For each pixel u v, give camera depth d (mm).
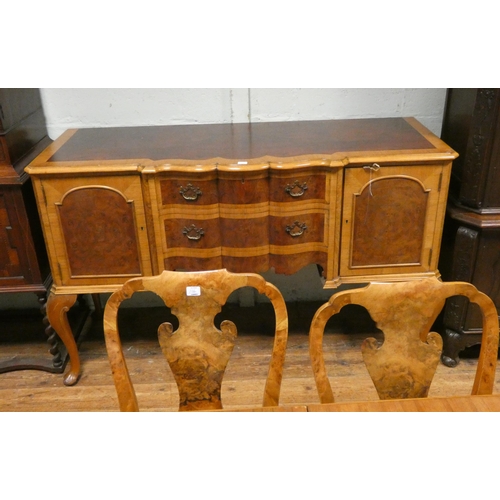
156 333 2713
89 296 2883
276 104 2539
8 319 2814
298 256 2143
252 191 1997
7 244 2148
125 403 1366
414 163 1986
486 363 1375
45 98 2473
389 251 2143
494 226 2086
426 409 1184
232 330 1410
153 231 2082
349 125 2432
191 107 2529
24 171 2092
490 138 2020
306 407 1193
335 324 2742
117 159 2041
